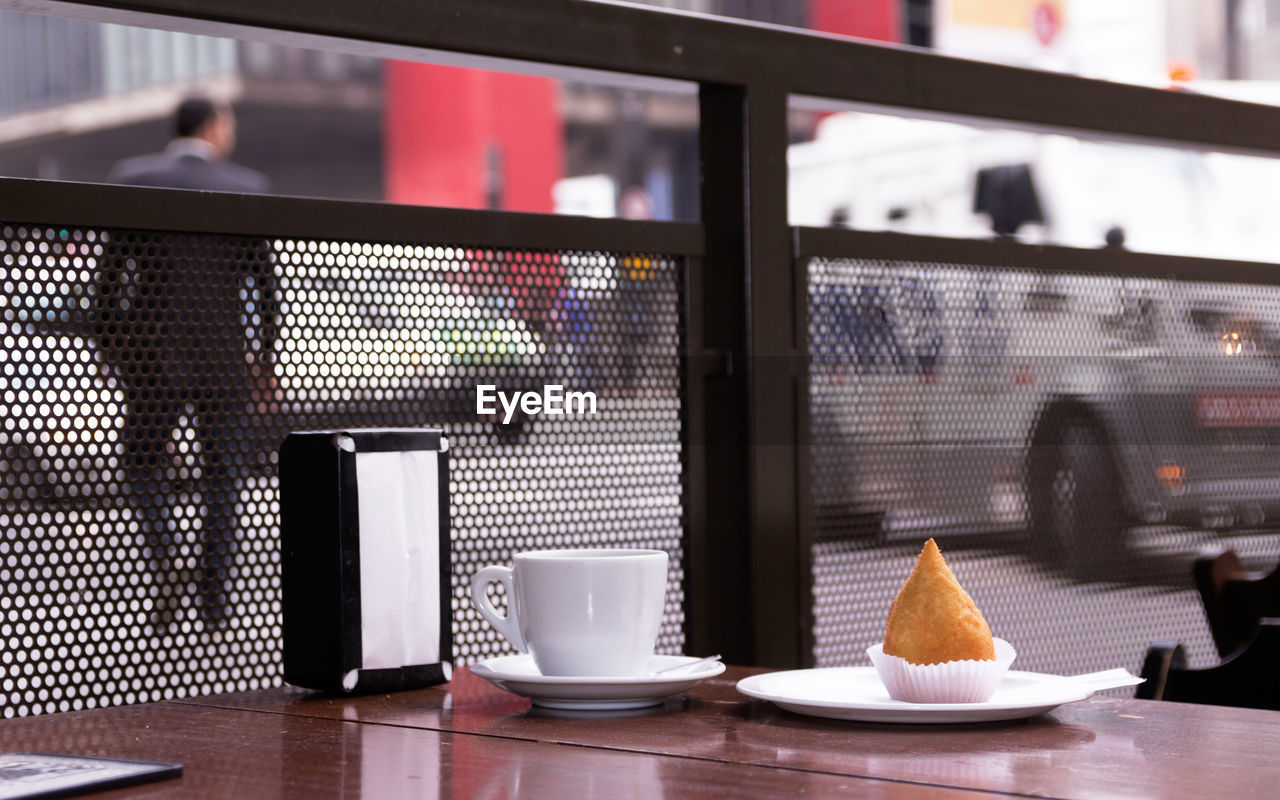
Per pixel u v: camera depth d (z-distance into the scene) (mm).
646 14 1508
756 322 1592
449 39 1364
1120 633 1957
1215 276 2082
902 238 1733
